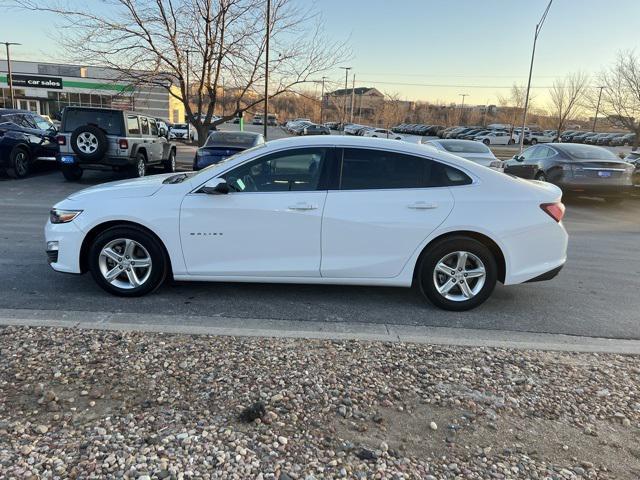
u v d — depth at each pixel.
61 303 4.66
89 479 2.28
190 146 28.94
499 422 2.89
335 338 3.95
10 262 5.95
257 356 3.52
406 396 3.10
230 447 2.54
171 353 3.51
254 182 4.64
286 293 5.16
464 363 3.58
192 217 4.59
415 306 4.93
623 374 3.53
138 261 4.75
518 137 57.81
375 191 4.60
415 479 2.40
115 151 12.59
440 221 4.56
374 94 92.94
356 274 4.66
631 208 12.52
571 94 46.72
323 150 4.64
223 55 16.67
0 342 3.57
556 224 4.67
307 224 4.56
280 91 18.41
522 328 4.52
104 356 3.42
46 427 2.62
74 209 4.70
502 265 4.73
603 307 5.16
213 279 4.73
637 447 2.73
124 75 16.92
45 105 49.56
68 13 15.53
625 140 58.19
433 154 4.70
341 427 2.76
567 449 2.68
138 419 2.73
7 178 13.73
